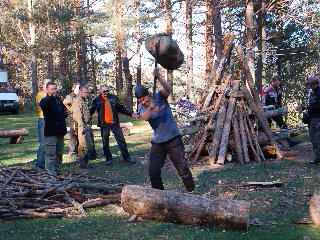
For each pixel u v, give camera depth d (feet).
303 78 91.45
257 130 34.22
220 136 33.42
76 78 121.60
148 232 15.66
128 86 106.52
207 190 23.13
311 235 15.03
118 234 15.58
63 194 20.57
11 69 169.68
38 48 112.37
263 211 18.60
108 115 32.42
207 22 72.64
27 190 20.89
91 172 29.63
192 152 33.94
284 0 60.44
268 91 45.50
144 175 28.30
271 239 14.62
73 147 37.96
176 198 16.56
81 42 108.99
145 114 18.74
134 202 17.10
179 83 116.88
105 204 20.38
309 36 82.07
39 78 170.60
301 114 60.13
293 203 19.74
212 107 35.94
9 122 73.10
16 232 16.12
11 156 38.24
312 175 26.02
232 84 35.81
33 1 115.44
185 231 15.69
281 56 86.38
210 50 79.20
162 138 19.08
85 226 16.83
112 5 99.50
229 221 15.69
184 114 52.75
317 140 29.60
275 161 32.17
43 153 28.66
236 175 27.17
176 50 17.88
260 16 65.46
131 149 41.65
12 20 133.39
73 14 106.83
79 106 31.09
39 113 28.71
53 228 16.61
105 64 140.67
